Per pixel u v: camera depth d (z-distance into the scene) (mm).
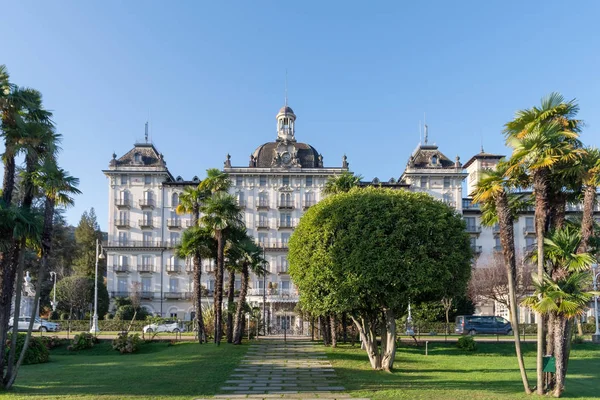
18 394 16781
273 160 72125
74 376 21234
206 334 38312
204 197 36125
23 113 18156
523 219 71125
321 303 22578
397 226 21297
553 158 15766
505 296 60375
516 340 17125
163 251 70938
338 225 22234
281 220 71312
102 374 21906
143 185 71562
